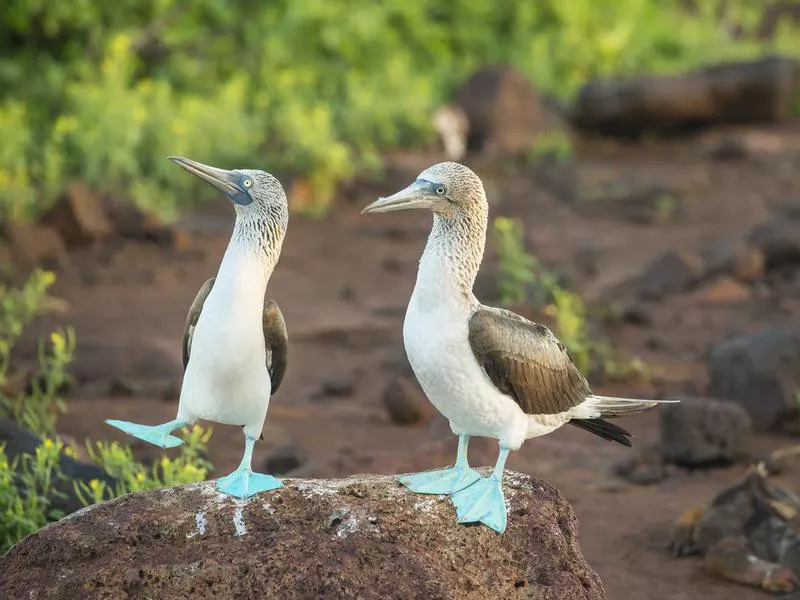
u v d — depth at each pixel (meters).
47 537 6.15
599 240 21.56
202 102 25.20
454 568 6.08
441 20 35.44
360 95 28.14
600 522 9.48
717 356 12.16
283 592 5.82
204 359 6.22
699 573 8.55
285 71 28.31
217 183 6.25
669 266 17.88
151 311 15.92
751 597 8.20
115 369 12.91
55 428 10.94
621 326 15.86
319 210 22.95
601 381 13.28
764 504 8.84
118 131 21.94
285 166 23.95
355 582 5.84
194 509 6.23
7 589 6.01
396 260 19.59
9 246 17.84
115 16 26.45
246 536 6.11
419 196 6.19
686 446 10.64
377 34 31.12
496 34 36.31
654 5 42.41
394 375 13.85
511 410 6.32
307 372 14.03
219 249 19.66
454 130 29.16
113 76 23.36
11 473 7.96
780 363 11.84
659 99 31.84
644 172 27.08
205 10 28.14
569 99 33.88
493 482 6.35
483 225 6.25
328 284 18.34
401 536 6.11
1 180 19.59
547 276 15.44
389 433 11.60
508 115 30.00
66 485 8.39
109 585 5.86
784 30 46.50
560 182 25.70
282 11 28.86
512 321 6.31
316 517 6.20
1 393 11.27
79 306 15.91
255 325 6.21
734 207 24.12
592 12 37.91
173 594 5.83
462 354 6.18
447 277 6.19
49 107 24.36
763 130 32.62
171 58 27.30
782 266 18.48
